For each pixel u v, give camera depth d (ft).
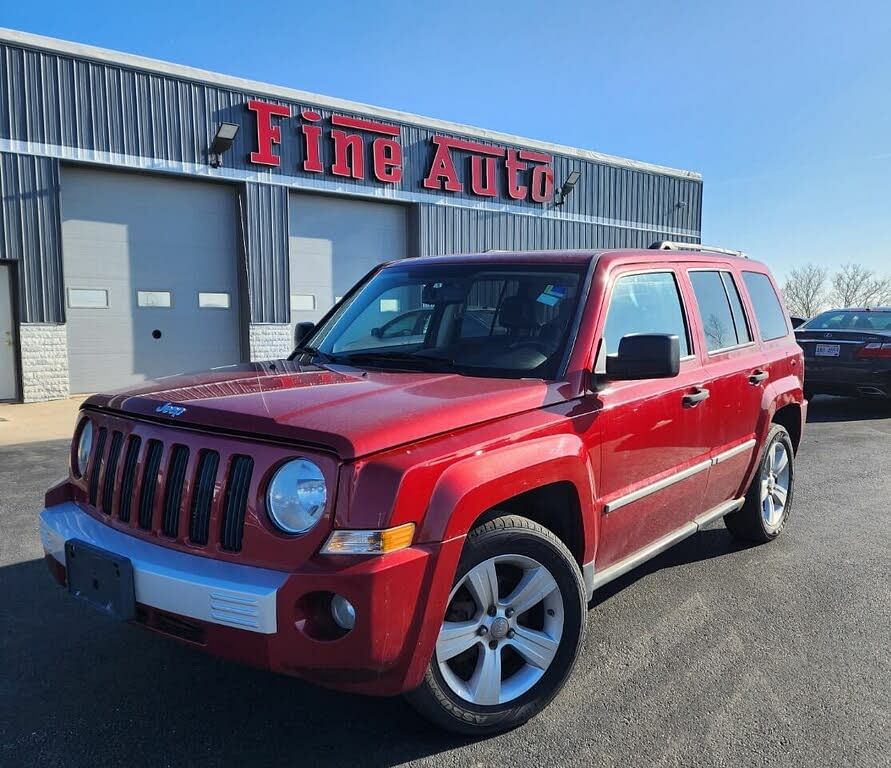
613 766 8.71
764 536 16.72
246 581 7.64
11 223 41.78
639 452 11.44
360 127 55.52
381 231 59.36
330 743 9.10
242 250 51.60
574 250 12.76
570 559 9.78
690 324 13.46
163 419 8.86
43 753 8.78
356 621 7.51
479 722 9.05
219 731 9.32
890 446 28.89
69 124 43.24
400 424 8.16
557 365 10.61
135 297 47.83
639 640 12.01
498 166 64.75
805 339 36.40
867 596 13.92
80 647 11.57
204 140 48.55
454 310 12.27
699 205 84.23
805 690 10.47
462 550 8.56
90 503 9.81
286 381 10.19
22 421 35.70
